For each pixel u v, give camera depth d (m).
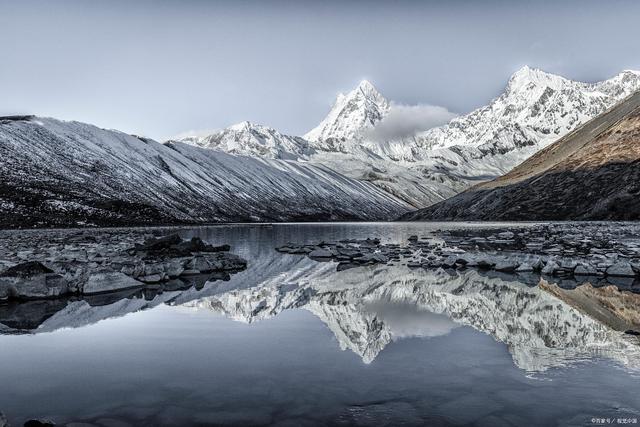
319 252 38.66
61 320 15.46
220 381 9.33
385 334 13.16
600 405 8.02
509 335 12.99
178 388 8.96
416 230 88.50
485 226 88.56
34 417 7.69
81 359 10.97
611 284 22.80
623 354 11.05
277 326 14.26
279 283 23.78
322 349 11.66
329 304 17.98
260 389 8.90
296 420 7.52
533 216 100.06
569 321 14.88
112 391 8.84
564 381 9.23
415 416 7.66
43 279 20.17
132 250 33.44
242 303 18.33
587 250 35.44
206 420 7.53
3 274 20.34
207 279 25.53
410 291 20.94
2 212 89.00
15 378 9.62
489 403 8.10
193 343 12.33
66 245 39.09
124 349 11.78
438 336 12.98
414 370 9.98
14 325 14.76
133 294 20.77
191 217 144.50
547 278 24.95
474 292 20.56
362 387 8.95
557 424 7.32
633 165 90.44
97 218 104.25
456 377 9.48
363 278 25.38
